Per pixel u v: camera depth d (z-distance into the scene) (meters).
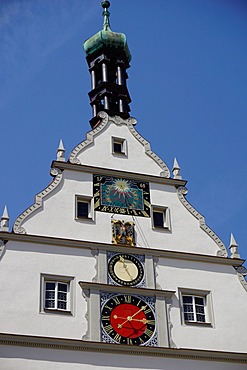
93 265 34.59
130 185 37.56
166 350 33.31
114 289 34.19
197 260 36.47
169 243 36.56
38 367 31.38
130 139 39.38
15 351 31.44
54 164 36.81
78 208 36.25
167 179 38.38
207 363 33.75
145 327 33.72
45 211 35.41
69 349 32.12
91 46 44.72
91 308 33.38
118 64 43.88
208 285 36.00
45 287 33.56
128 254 35.44
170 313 34.53
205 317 35.28
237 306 35.88
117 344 32.72
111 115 40.09
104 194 36.84
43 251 34.22
